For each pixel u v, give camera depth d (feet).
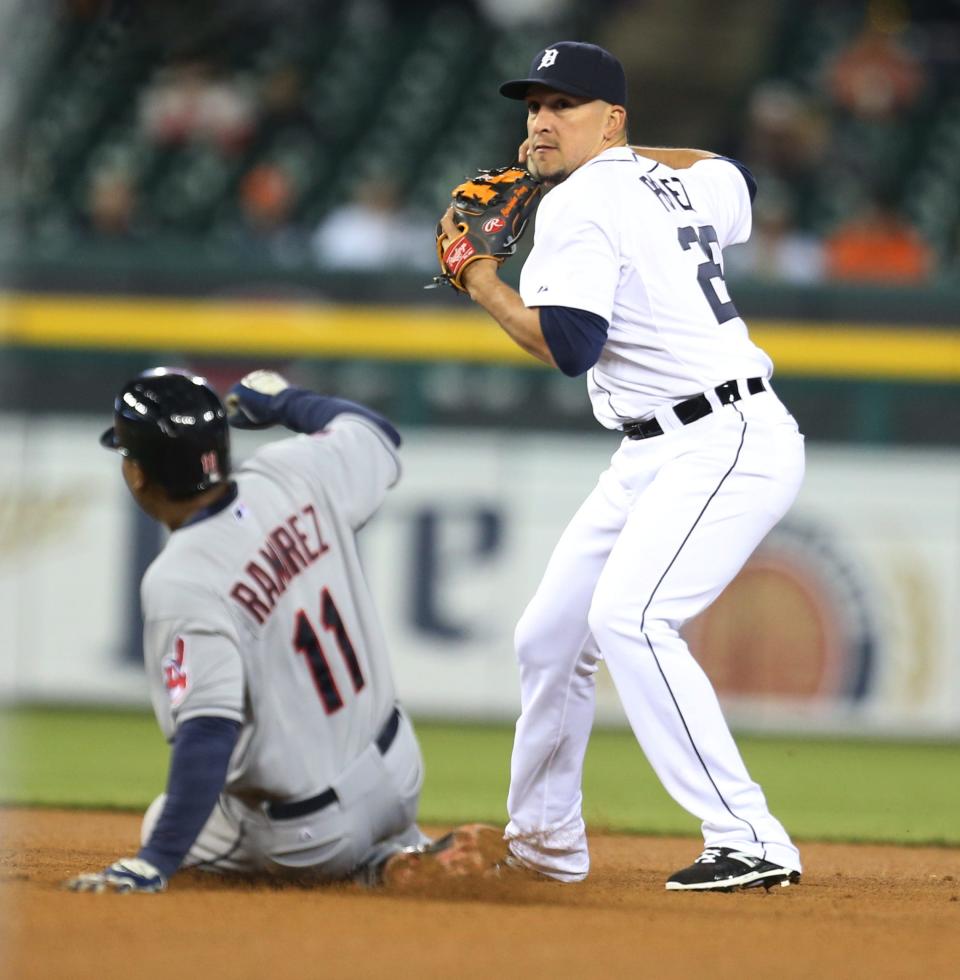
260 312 109.19
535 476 109.50
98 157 163.43
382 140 172.96
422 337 108.58
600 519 48.42
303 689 41.01
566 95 47.75
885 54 174.50
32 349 110.11
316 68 180.86
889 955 37.19
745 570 107.96
